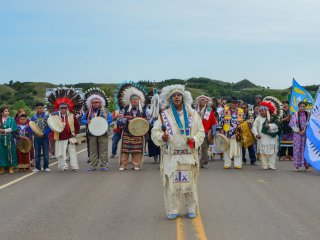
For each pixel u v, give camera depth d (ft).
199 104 49.98
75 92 49.26
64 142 47.98
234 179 42.16
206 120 49.44
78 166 51.70
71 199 33.42
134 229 25.53
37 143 48.29
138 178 42.78
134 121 47.60
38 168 48.65
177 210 27.68
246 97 185.57
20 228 25.93
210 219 27.48
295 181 41.29
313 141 46.91
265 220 27.22
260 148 49.57
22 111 50.03
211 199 33.04
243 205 31.17
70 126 48.06
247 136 50.06
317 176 44.55
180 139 27.09
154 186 38.47
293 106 58.95
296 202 32.22
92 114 49.01
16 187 38.40
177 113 27.35
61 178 43.01
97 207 30.81
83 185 39.09
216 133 50.47
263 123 49.19
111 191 36.35
